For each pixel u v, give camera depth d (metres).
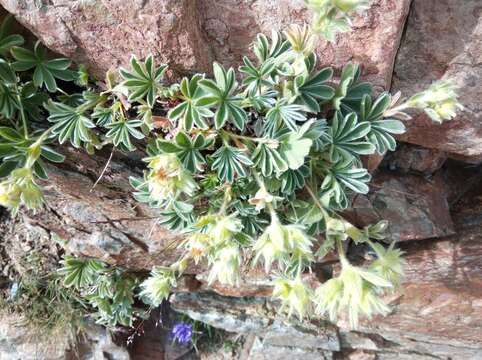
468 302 0.41
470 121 0.30
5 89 0.27
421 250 0.40
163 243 0.39
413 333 0.48
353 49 0.27
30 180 0.26
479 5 0.27
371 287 0.28
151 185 0.25
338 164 0.29
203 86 0.24
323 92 0.27
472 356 0.51
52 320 0.50
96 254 0.41
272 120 0.26
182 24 0.24
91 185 0.34
